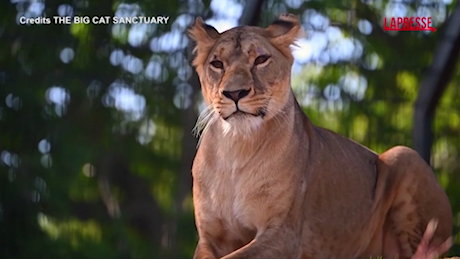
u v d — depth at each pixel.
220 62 7.70
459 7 9.49
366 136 16.00
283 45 7.89
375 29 16.19
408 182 8.62
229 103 7.52
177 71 15.87
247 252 7.48
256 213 7.77
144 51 15.94
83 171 16.05
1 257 14.22
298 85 16.14
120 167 16.75
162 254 15.84
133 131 16.42
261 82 7.62
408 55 16.02
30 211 14.49
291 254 7.73
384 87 15.92
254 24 9.45
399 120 15.83
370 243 8.80
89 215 16.39
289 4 15.62
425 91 9.59
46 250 14.43
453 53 9.45
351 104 15.84
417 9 15.74
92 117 15.77
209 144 7.84
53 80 15.24
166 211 16.69
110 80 15.77
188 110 16.19
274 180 7.71
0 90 14.87
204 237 7.89
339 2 15.83
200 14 15.09
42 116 14.95
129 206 17.03
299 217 7.88
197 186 7.91
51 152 14.91
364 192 8.60
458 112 16.88
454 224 16.17
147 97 16.05
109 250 15.44
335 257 8.46
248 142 7.68
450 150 16.91
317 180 8.17
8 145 14.75
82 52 15.52
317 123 16.02
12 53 15.06
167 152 16.72
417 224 8.66
